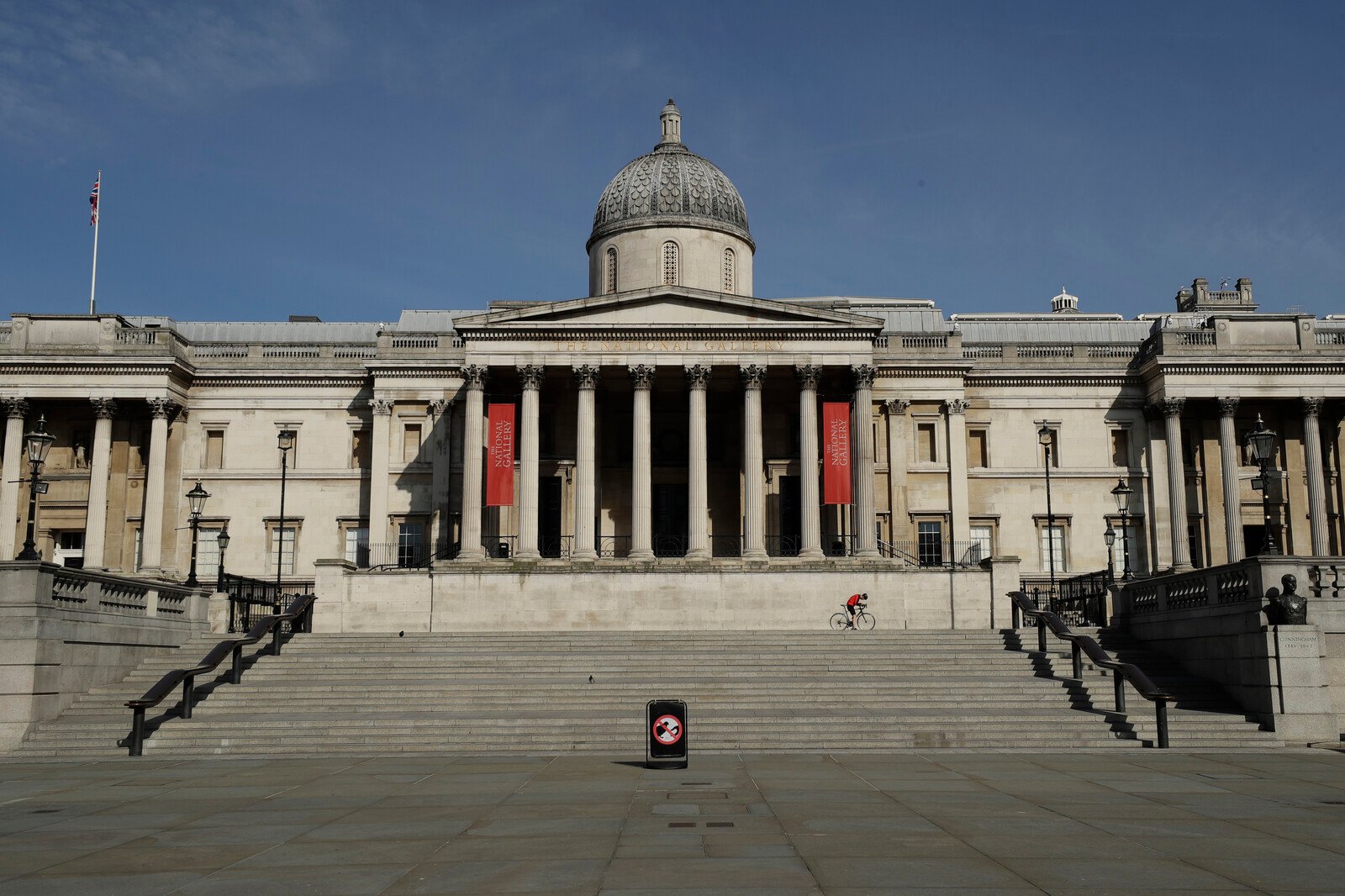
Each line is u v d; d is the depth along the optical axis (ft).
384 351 230.07
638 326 200.54
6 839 58.90
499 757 96.48
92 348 223.71
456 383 230.27
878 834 57.98
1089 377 235.61
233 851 55.16
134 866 51.93
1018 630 151.74
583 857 52.47
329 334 271.28
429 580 185.98
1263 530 231.91
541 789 75.56
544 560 193.98
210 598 159.94
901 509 223.71
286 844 56.70
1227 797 71.20
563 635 154.30
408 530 228.84
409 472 229.66
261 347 238.07
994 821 61.82
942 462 228.43
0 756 102.94
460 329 201.36
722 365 201.67
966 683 121.90
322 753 101.40
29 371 223.10
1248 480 232.32
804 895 45.09
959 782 78.59
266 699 120.37
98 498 220.23
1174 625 131.64
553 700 119.34
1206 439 233.76
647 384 200.23
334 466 234.99
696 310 202.39
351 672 133.28
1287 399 228.43
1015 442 235.40
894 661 133.08
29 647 110.42
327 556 231.30
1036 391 236.84
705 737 103.76
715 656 136.36
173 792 76.74
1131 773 83.41
